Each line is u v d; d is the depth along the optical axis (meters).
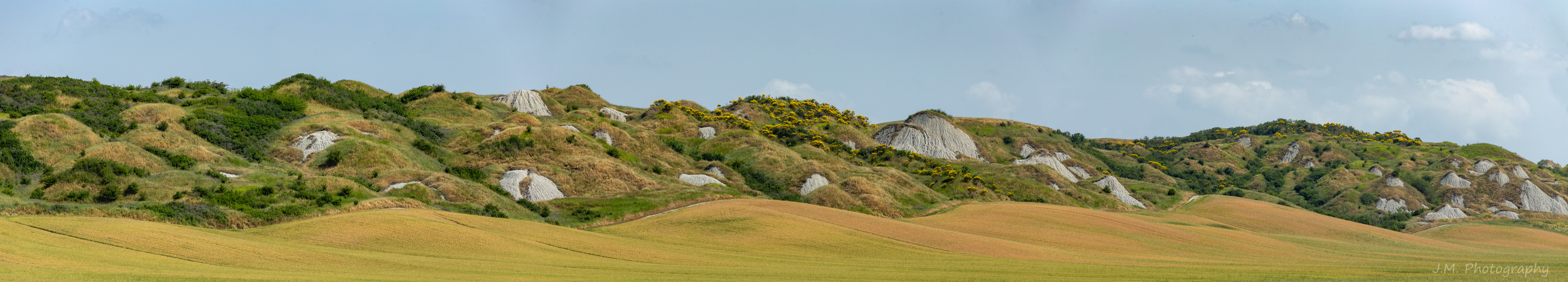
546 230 46.94
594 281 28.92
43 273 23.61
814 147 124.62
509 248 39.34
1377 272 35.50
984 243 49.91
